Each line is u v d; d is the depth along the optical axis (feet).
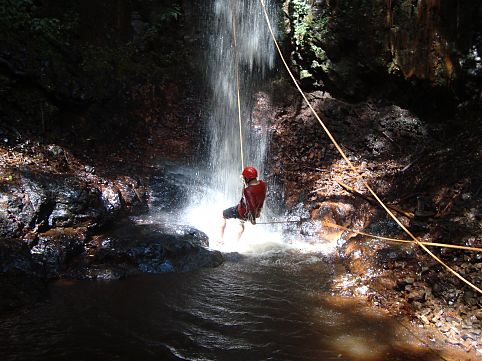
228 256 21.76
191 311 16.39
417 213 22.89
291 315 16.42
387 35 31.78
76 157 26.22
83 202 21.34
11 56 26.35
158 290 17.92
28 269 18.11
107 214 22.34
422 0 30.50
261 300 17.47
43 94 27.35
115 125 29.73
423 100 32.42
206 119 32.58
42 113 26.66
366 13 32.27
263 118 33.19
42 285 17.57
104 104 29.91
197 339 14.62
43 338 14.14
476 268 17.95
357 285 18.85
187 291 17.94
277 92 35.12
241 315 16.28
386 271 19.36
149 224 23.07
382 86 33.42
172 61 34.88
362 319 16.31
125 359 13.34
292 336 15.06
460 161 26.55
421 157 29.17
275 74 36.58
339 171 29.94
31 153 24.27
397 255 19.94
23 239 18.95
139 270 19.39
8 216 19.13
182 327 15.29
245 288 18.48
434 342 14.99
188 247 20.84
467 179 24.36
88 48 31.81
